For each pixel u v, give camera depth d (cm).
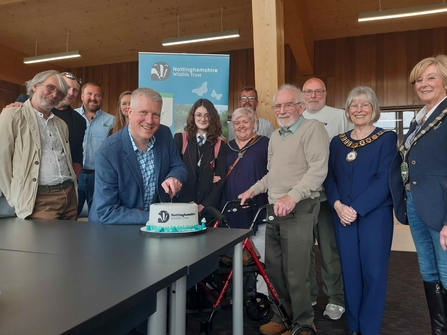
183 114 331
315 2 652
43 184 230
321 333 234
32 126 226
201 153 280
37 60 813
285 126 214
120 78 980
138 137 185
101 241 135
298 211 207
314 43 827
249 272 220
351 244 209
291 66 842
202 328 207
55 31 797
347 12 690
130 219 175
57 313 66
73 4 682
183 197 267
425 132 191
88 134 378
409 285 343
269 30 336
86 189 374
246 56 876
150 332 96
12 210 239
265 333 224
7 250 120
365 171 209
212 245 129
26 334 57
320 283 351
